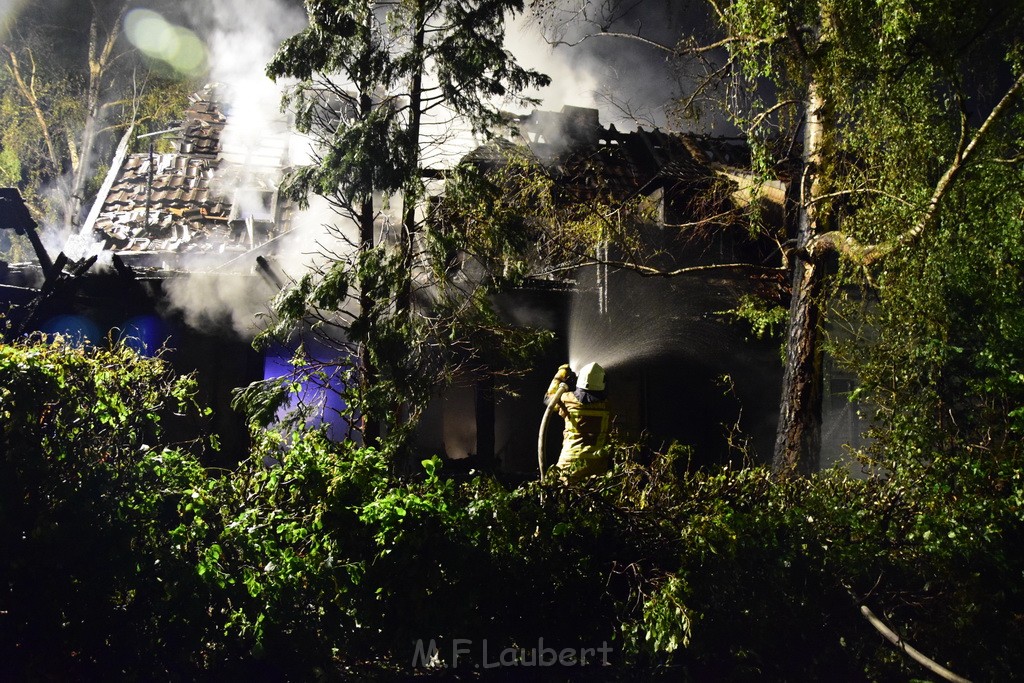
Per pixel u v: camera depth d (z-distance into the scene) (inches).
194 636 195.5
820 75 349.1
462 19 305.4
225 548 194.4
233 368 406.9
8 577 191.3
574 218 362.6
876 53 337.7
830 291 362.6
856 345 362.6
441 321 300.0
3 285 394.0
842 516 220.5
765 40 350.0
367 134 286.4
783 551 213.5
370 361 291.4
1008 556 224.7
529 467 456.4
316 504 194.7
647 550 212.2
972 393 325.1
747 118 382.9
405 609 194.1
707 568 209.8
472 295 292.5
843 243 346.3
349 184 293.6
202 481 202.8
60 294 376.8
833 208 374.0
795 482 240.4
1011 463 247.0
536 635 207.0
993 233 334.3
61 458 195.6
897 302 340.8
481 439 431.5
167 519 199.5
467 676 211.0
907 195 344.2
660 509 217.9
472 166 293.9
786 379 358.0
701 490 224.2
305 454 201.2
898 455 262.1
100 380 206.1
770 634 214.4
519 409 458.6
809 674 214.8
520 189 341.7
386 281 280.7
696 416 475.8
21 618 192.2
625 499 219.8
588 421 303.6
